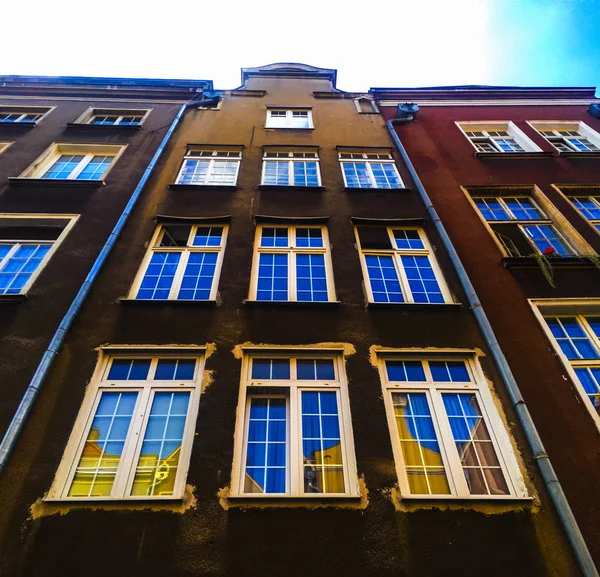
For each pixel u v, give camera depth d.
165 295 6.73
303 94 13.95
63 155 10.24
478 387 5.55
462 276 7.00
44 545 3.96
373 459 4.73
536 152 10.70
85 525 4.11
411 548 4.08
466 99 13.80
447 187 9.54
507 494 4.59
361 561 3.98
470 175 10.03
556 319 6.82
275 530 4.16
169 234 8.00
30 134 10.70
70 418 4.95
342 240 7.80
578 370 6.00
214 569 3.88
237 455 4.74
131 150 10.26
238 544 4.04
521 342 6.13
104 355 5.66
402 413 5.30
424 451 4.96
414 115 12.44
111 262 7.04
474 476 4.77
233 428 4.92
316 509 4.31
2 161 9.52
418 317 6.35
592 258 7.37
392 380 5.63
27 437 4.73
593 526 4.27
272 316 6.26
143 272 7.06
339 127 11.97
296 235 8.05
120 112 12.34
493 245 7.95
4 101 12.33
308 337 5.98
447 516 4.31
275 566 3.92
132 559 3.90
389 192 9.12
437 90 13.97
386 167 10.28
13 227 8.01
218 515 4.23
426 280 7.20
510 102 13.58
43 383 5.22
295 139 11.26
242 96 13.52
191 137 11.04
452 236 8.12
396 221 8.27
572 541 4.11
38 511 4.18
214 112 12.40
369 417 5.09
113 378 5.46
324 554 4.02
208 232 8.02
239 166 9.98
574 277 7.27
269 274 7.15
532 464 4.75
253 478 4.65
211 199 8.75
